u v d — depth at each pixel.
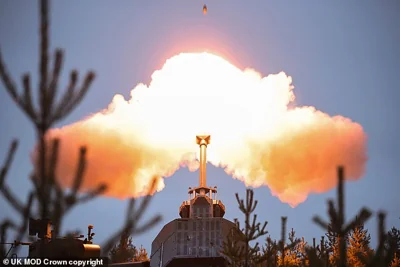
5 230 40.22
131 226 41.00
